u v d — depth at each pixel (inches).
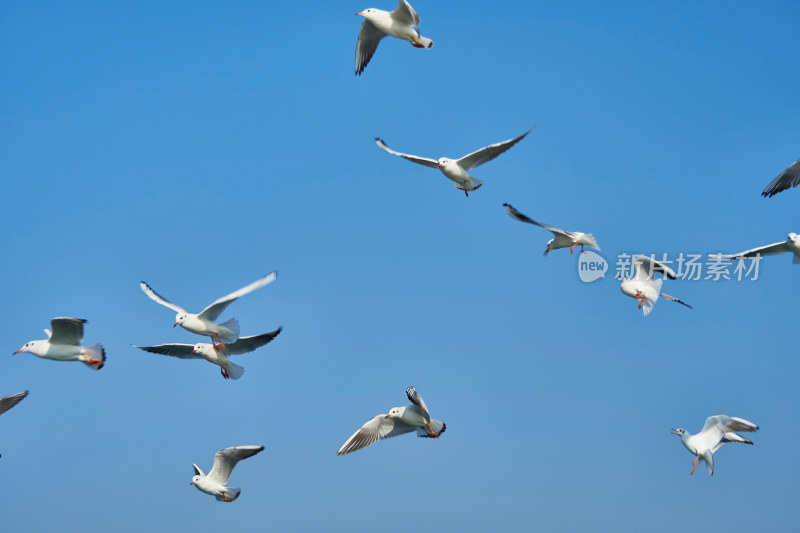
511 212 740.7
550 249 808.9
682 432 736.3
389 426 681.6
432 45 767.7
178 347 753.0
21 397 754.8
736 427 729.0
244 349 754.8
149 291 754.2
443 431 671.1
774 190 776.9
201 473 740.0
